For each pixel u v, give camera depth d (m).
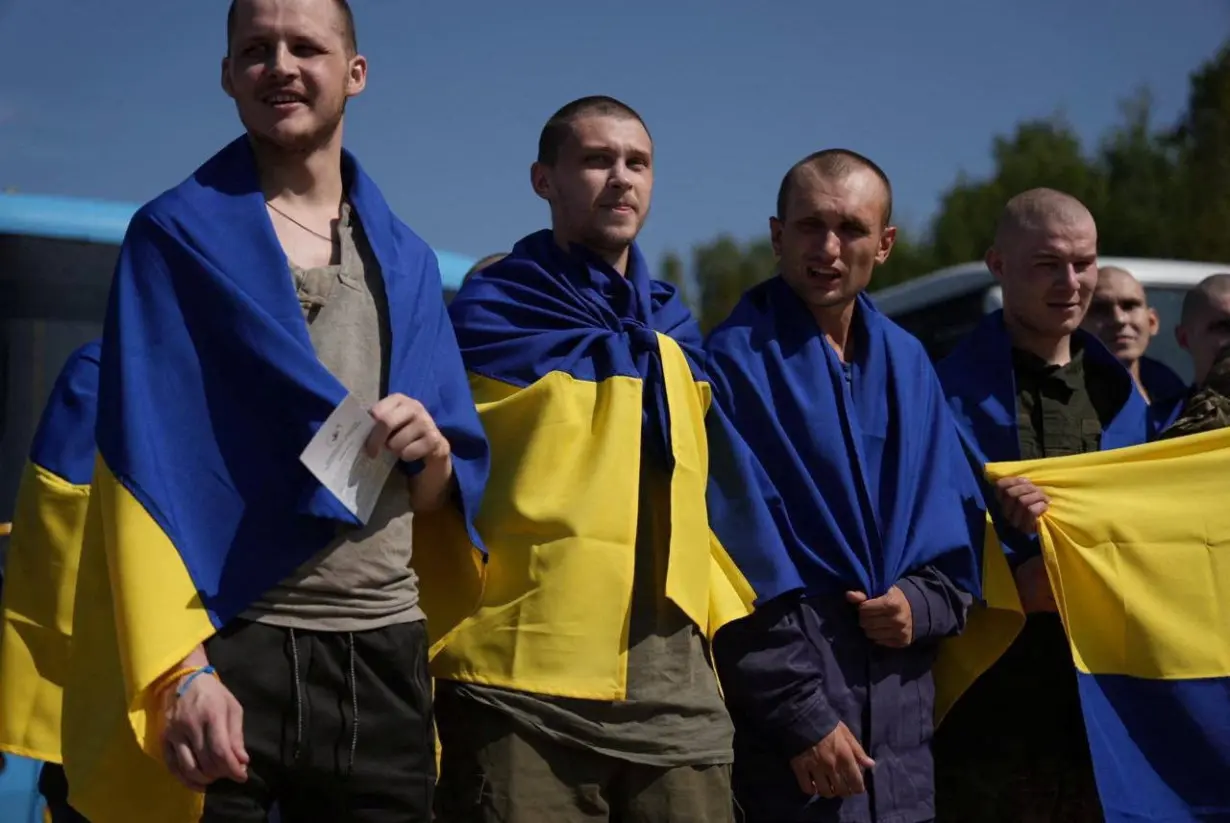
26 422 5.63
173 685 2.44
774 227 3.94
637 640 3.26
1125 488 4.07
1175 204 21.16
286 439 2.58
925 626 3.63
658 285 3.67
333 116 2.80
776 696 3.49
